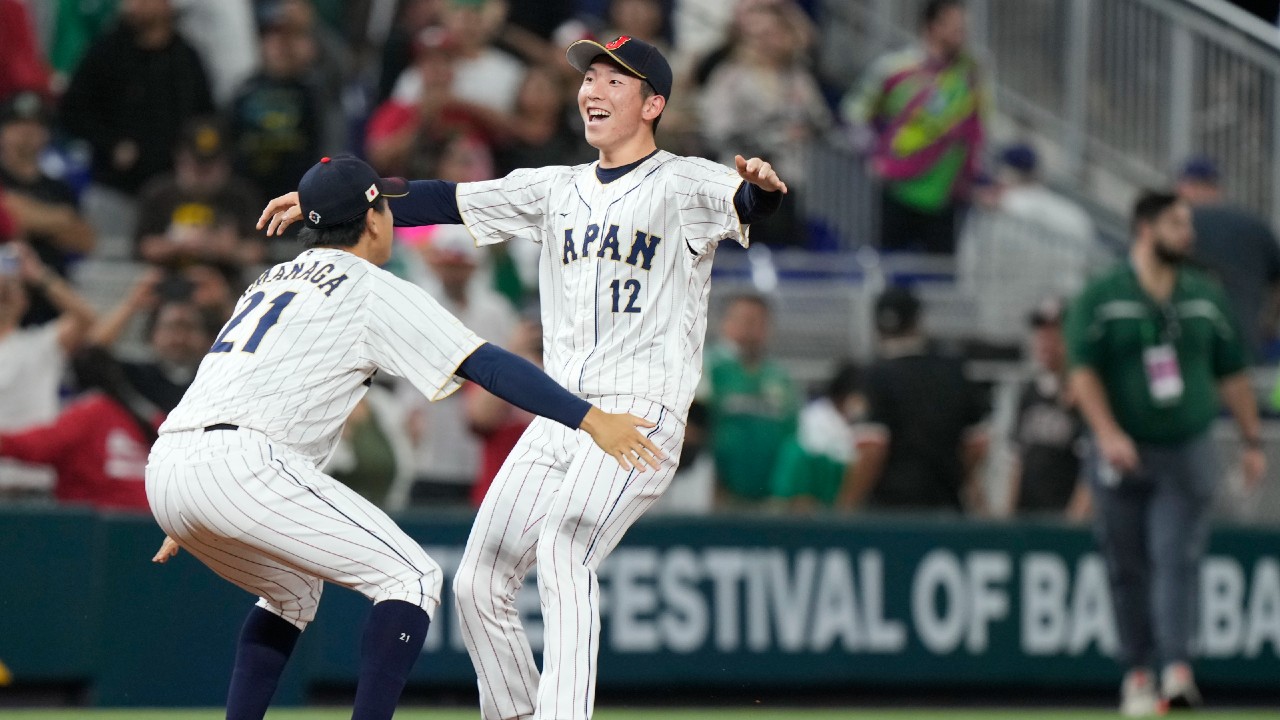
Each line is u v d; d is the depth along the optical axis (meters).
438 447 28.06
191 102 33.50
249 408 13.98
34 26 35.47
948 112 35.41
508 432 27.98
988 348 32.09
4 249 27.00
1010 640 28.88
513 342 27.69
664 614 27.94
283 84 33.03
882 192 35.69
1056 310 30.42
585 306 15.08
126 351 27.80
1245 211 34.03
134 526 25.84
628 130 15.20
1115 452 25.52
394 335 14.16
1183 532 25.84
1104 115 38.03
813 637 28.31
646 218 14.91
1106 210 37.75
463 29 33.75
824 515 28.69
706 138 35.41
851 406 30.17
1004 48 38.44
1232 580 29.52
